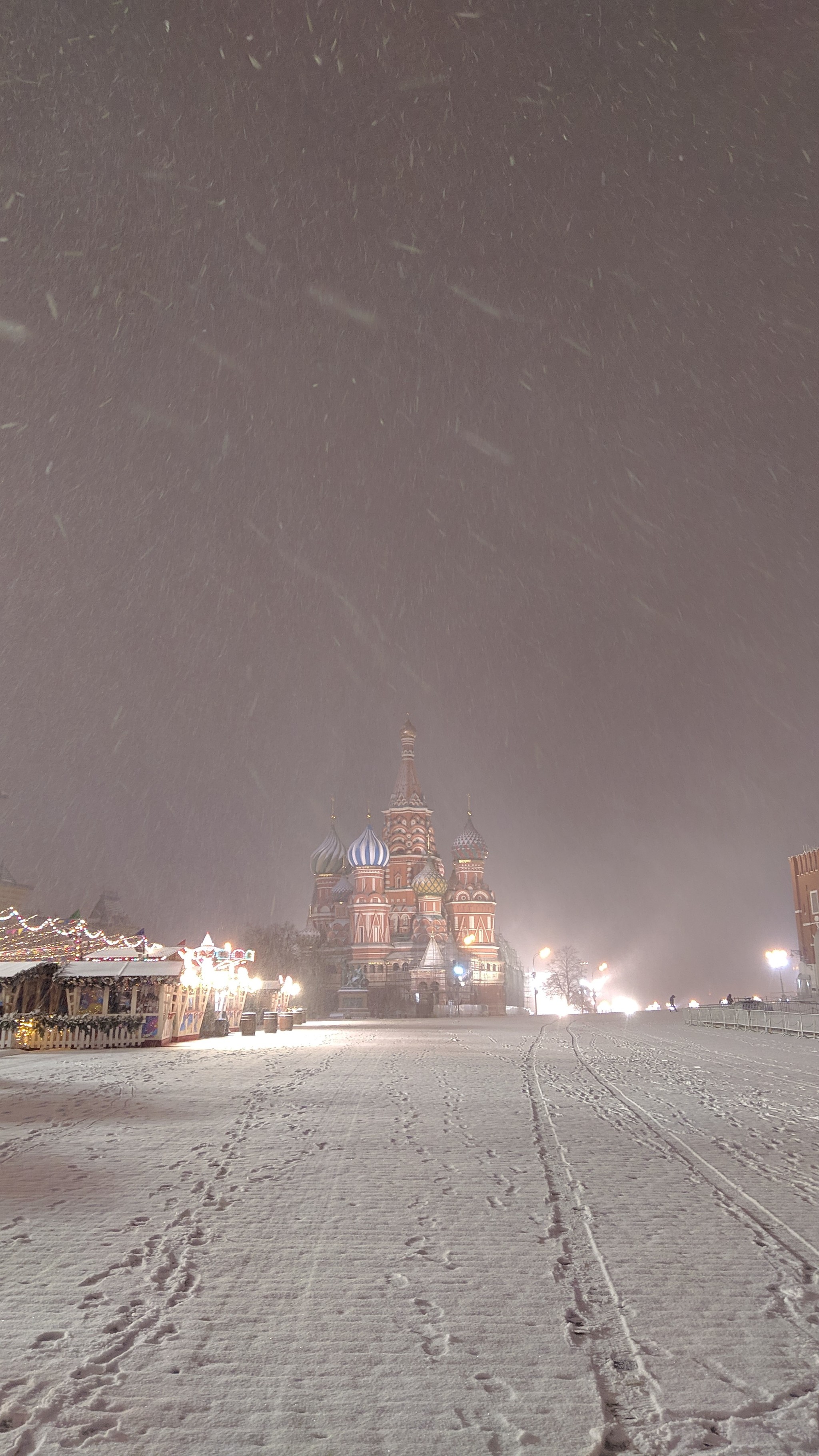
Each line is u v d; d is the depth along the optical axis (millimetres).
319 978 113312
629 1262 7715
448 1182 10562
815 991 71562
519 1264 7672
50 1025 36031
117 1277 7285
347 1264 7641
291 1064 27578
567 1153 12398
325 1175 10938
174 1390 5395
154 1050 35625
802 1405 5234
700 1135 14047
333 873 135625
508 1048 36719
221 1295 6918
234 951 51406
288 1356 5852
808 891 77438
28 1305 6680
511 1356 5867
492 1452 4723
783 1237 8445
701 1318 6496
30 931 42031
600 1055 32156
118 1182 10555
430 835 132500
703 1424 5020
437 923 118812
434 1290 7055
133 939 43938
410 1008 107062
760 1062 29219
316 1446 4773
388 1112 16312
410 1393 5367
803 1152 12562
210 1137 13578
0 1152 12430
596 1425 4992
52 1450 4703
